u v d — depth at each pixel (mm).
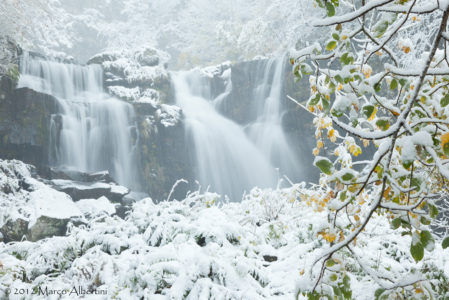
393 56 1864
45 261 3992
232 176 22625
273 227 4328
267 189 5277
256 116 23281
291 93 21609
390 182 1613
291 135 21703
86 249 3961
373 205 1563
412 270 1809
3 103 16141
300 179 21500
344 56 1743
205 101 24906
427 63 1371
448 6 1375
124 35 45219
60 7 43469
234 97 24156
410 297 1877
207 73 25906
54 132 17750
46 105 17500
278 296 2930
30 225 9859
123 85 21781
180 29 45719
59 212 10570
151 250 3436
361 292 2969
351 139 2527
